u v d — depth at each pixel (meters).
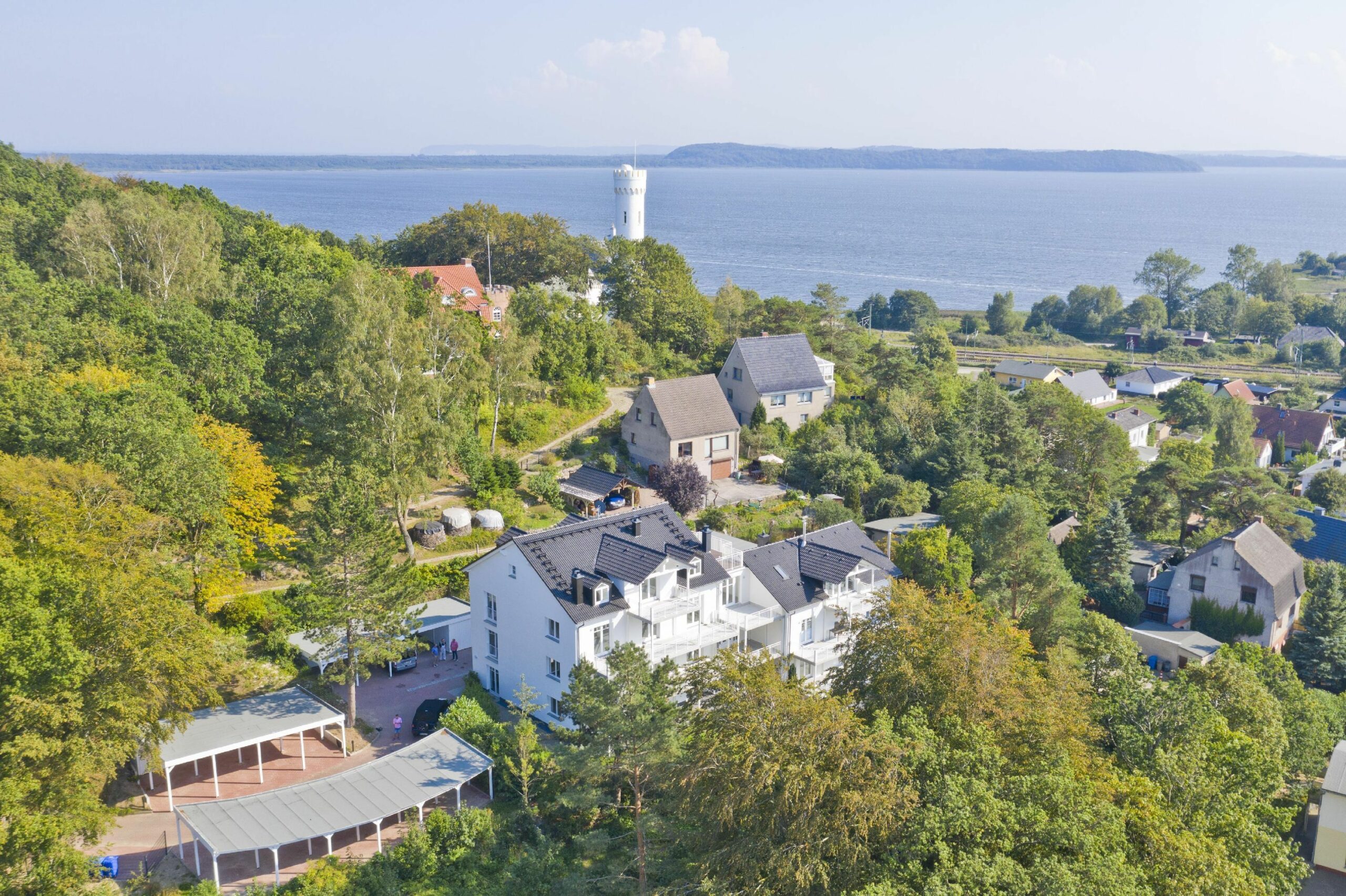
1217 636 71.88
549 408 92.00
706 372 114.88
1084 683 46.00
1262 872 35.22
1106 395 162.62
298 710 48.16
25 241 90.00
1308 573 76.94
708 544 58.19
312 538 50.59
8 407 53.19
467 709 49.47
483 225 131.62
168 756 43.16
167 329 67.88
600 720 37.47
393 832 42.91
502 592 55.41
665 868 36.00
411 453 63.88
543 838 41.16
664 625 55.31
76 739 35.50
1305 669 68.06
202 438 57.91
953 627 37.22
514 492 78.12
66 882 32.84
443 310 74.38
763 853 30.53
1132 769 40.75
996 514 66.94
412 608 60.72
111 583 38.81
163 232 85.56
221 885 38.56
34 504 43.56
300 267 94.06
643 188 161.88
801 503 83.19
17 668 34.81
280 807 40.84
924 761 31.61
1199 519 92.19
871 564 59.94
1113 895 26.05
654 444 86.31
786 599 58.25
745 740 31.16
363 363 63.50
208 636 43.94
